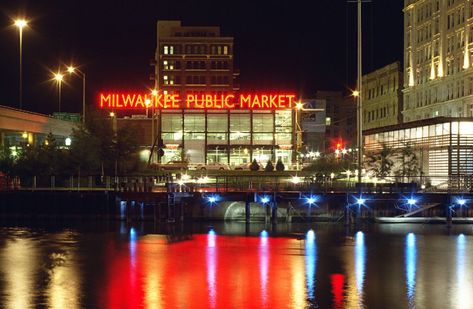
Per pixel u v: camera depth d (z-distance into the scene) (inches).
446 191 3331.7
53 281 1862.7
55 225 3169.3
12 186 3727.9
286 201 3312.0
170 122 5915.4
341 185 3459.6
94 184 3826.3
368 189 3326.8
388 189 3339.1
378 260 2234.3
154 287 1793.8
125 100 5856.3
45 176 3759.8
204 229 3046.3
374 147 5142.7
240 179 3983.8
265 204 3319.4
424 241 2687.0
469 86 5083.7
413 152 4402.1
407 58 6294.3
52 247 2471.7
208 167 5334.6
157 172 4205.2
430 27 5802.2
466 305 1620.3
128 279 1897.1
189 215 3361.2
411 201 3171.8
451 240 2716.5
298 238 2765.7
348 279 1915.6
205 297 1681.8
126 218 3321.9
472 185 3376.0
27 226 3129.9
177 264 2142.0
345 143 7396.7
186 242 2630.4
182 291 1748.3
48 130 4660.4
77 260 2199.8
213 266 2110.0
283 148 5895.7
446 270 2063.2
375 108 7239.2
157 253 2356.1
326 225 3213.6
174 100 5900.6
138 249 2440.9
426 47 5885.8
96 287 1790.1
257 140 5910.4
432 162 4284.0
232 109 5885.8
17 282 1846.7
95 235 2822.3
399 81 6633.9
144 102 5876.0
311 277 1942.7
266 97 5871.1
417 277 1951.3
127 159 4042.8
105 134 4013.3
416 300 1667.1
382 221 3282.5
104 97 5846.5
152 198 3265.3
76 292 1729.8
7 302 1621.6
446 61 5492.1
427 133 4397.1
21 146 4013.3
